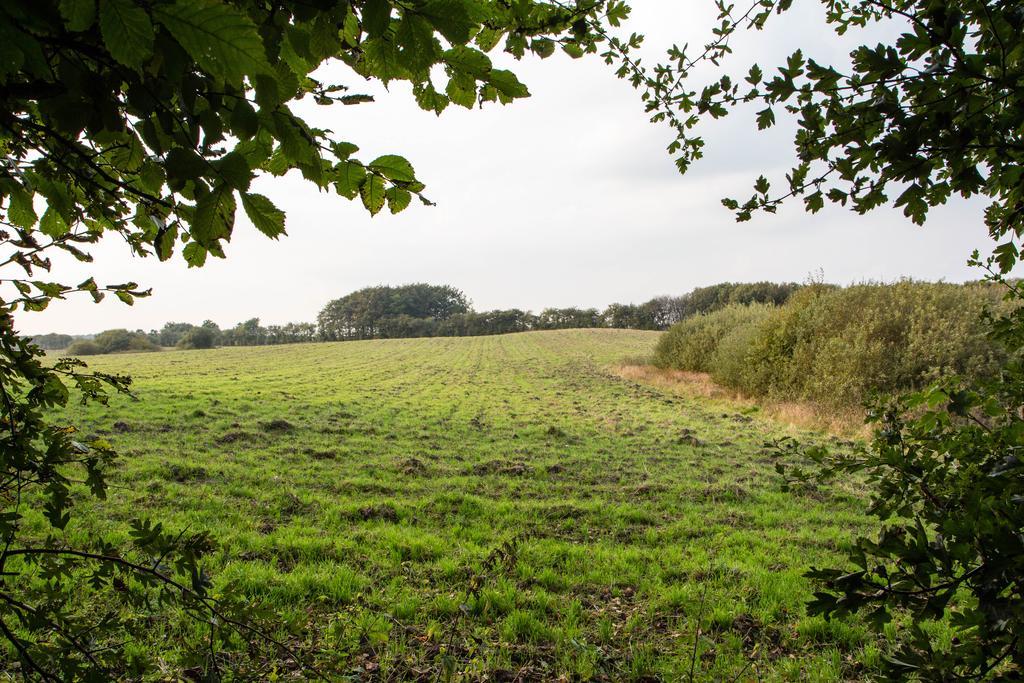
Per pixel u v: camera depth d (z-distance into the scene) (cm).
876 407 189
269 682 193
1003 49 110
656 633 477
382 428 1559
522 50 165
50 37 74
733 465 1177
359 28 102
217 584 514
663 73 199
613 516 827
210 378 2742
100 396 189
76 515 675
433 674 394
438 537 719
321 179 93
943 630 452
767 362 2202
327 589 532
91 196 152
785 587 556
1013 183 131
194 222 84
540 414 1939
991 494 142
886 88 112
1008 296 189
